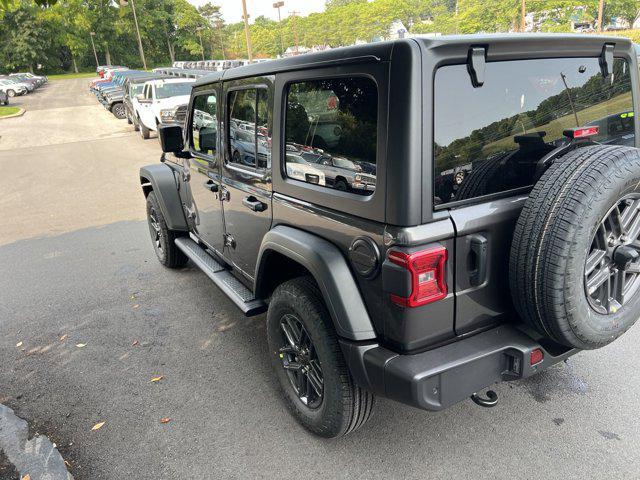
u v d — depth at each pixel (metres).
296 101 2.52
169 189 4.82
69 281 5.41
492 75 2.10
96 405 3.24
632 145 2.83
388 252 1.99
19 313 4.70
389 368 2.08
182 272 5.48
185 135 4.31
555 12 52.84
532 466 2.51
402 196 1.91
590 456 2.55
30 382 3.56
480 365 2.12
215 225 3.95
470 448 2.66
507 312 2.30
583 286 1.99
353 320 2.20
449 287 2.07
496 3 54.19
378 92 1.96
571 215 1.88
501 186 2.21
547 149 2.37
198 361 3.69
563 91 2.37
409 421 2.89
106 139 18.42
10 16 88.31
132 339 4.08
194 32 107.56
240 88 3.06
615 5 51.75
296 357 2.82
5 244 6.97
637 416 2.80
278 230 2.70
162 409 3.16
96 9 97.50
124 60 103.44
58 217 8.27
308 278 2.65
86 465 2.71
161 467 2.67
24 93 47.69
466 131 2.03
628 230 2.15
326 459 2.65
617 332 2.19
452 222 2.00
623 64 2.66
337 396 2.45
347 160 2.20
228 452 2.75
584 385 3.10
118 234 7.09
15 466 2.66
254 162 3.07
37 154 16.03
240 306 3.25
